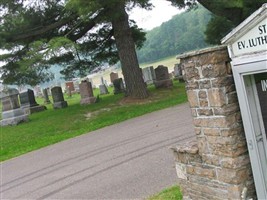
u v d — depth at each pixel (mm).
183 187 5031
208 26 28359
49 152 12242
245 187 4203
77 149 11688
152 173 7441
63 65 23781
